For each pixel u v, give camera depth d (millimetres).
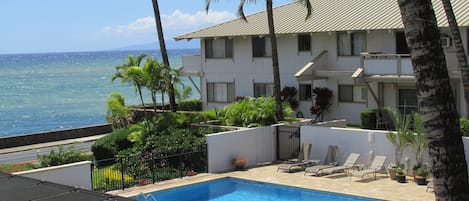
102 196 9930
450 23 22859
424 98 8836
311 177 22547
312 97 36344
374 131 23031
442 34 30016
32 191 10625
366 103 33969
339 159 24125
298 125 26719
